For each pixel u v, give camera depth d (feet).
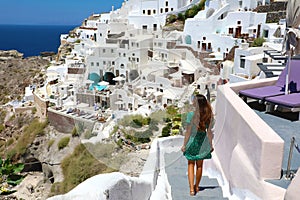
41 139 86.63
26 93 126.62
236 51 60.90
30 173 81.66
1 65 214.28
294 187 8.29
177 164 15.55
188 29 100.27
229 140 13.73
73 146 64.69
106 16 174.81
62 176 58.70
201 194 13.01
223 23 98.32
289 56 18.72
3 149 99.40
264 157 9.96
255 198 10.43
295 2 17.93
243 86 19.29
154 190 12.12
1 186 8.16
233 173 12.39
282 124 15.97
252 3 107.45
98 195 7.23
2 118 112.88
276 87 18.94
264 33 86.84
